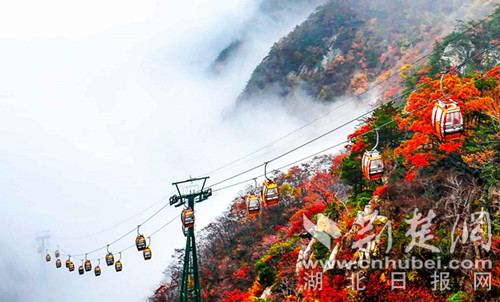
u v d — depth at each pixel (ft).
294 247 144.56
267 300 126.72
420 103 118.11
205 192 117.19
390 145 126.31
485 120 109.81
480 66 191.01
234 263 179.52
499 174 94.22
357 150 129.29
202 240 213.87
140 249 120.26
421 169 113.09
